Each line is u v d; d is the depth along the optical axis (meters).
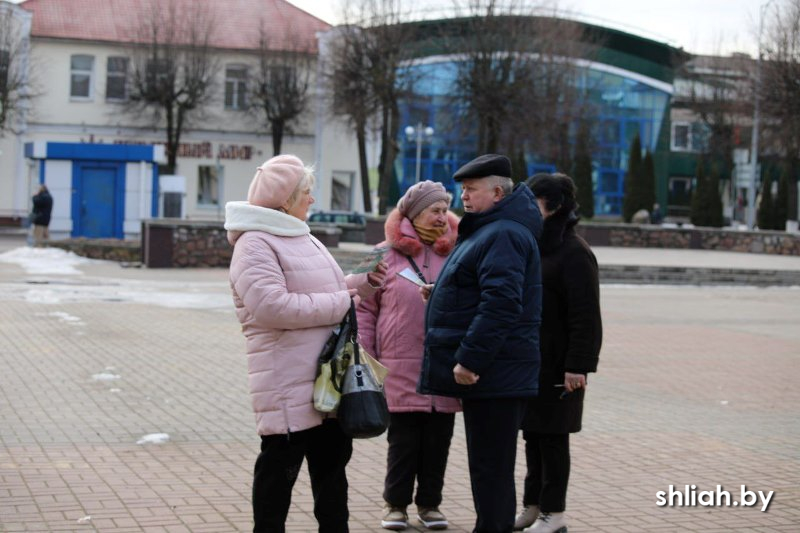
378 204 47.78
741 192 62.56
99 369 11.18
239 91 50.53
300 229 4.90
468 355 4.89
